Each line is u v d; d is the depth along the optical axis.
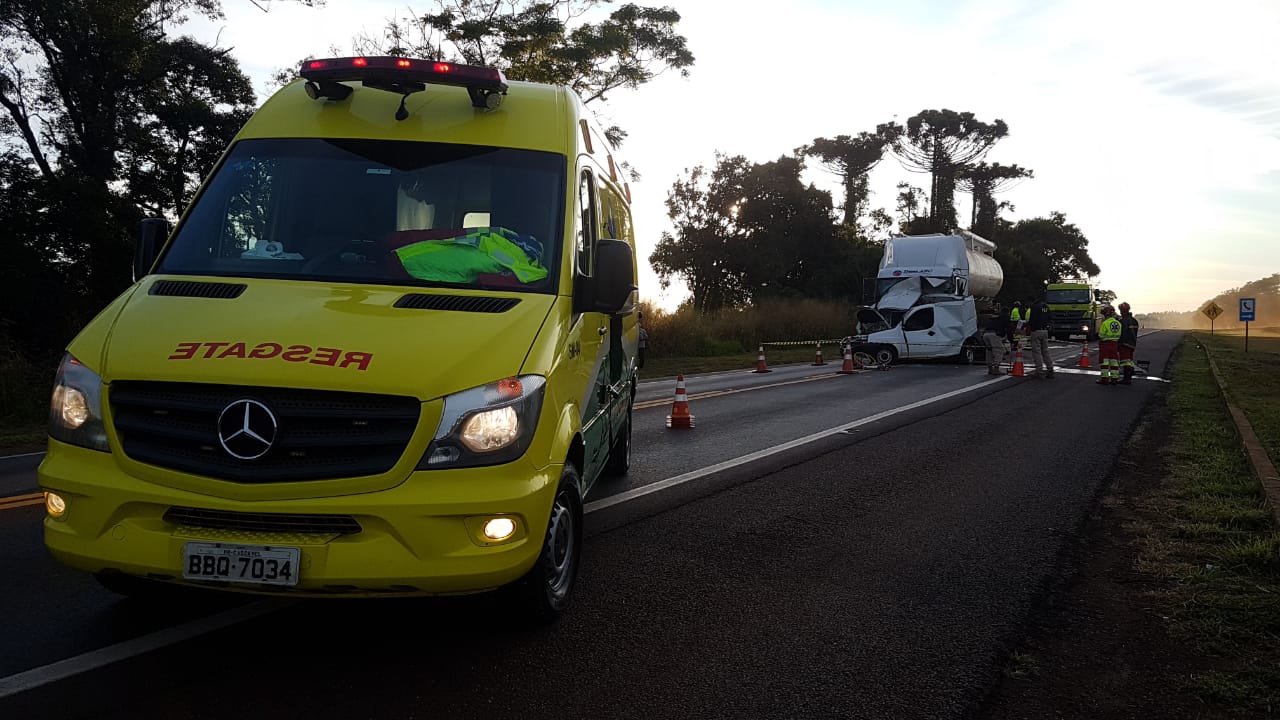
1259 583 5.04
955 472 8.45
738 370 24.94
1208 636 4.25
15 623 4.12
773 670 3.81
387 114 4.93
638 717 3.33
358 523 3.39
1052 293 50.53
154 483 3.43
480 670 3.71
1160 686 3.72
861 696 3.57
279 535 3.40
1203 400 15.20
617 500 7.05
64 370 3.74
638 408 13.64
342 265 4.32
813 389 17.59
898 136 68.69
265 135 4.89
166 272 4.34
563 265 4.41
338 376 3.44
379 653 3.86
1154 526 6.45
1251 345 45.06
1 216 20.16
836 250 54.31
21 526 6.04
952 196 70.50
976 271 29.48
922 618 4.49
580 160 5.04
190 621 4.19
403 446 3.44
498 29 29.17
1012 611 4.62
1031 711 3.47
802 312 40.19
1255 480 7.79
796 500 7.16
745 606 4.62
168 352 3.58
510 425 3.59
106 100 25.56
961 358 26.47
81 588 4.66
